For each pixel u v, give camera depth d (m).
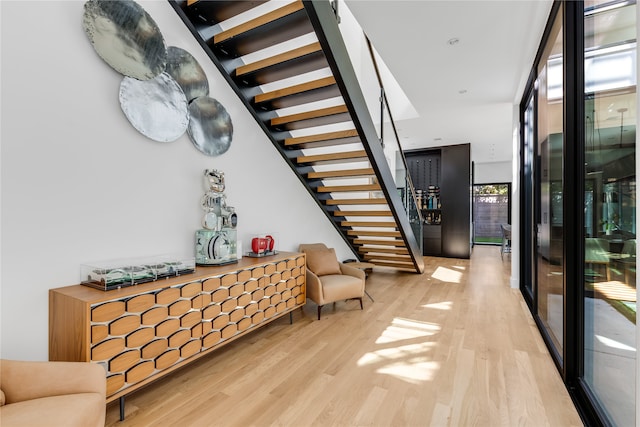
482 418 1.85
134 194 2.38
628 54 1.46
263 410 1.94
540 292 3.36
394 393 2.11
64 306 1.81
